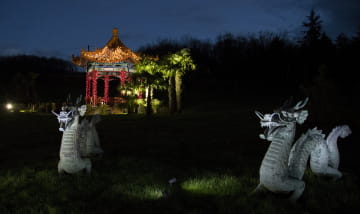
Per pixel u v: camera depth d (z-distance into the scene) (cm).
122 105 3684
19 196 610
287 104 561
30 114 3250
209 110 3431
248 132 1714
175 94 3319
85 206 546
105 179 733
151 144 1317
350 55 3900
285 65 5875
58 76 6694
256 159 982
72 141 717
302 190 574
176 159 991
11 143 1376
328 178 730
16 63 7456
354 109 2050
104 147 1239
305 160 590
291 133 557
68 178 719
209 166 878
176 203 555
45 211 529
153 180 709
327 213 529
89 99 4081
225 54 7350
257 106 3616
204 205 561
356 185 690
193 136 1577
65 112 717
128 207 542
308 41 5725
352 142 1325
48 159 993
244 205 550
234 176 740
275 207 530
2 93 4153
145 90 3412
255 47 6812
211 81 6275
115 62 3775
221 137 1533
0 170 830
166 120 2566
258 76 6341
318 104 2172
